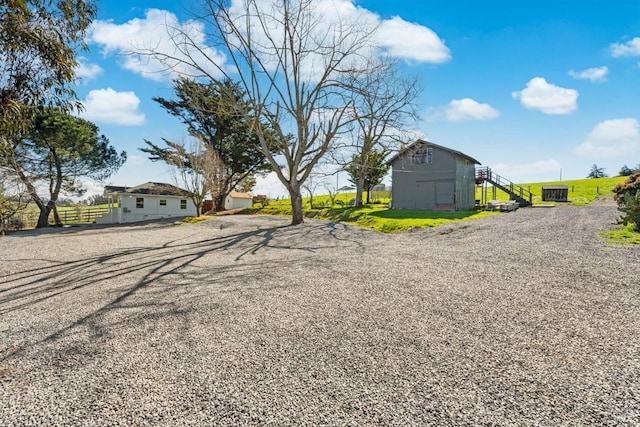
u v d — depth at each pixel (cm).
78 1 593
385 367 262
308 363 272
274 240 1148
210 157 2467
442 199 2191
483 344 300
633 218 965
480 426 190
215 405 216
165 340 328
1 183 1922
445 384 236
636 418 194
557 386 230
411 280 539
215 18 1399
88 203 3008
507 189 2394
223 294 494
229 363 275
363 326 351
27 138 2122
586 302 404
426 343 305
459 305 409
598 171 7088
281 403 217
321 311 403
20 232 1805
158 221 2455
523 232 1035
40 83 551
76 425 199
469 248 821
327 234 1244
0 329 376
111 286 574
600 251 695
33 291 564
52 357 296
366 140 1884
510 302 414
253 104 1486
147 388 239
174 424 197
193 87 1911
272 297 469
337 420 198
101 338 338
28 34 503
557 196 2600
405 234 1176
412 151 2233
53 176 2384
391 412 205
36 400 227
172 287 551
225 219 2103
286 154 1609
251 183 3859
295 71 1522
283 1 1447
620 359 266
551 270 564
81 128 2323
